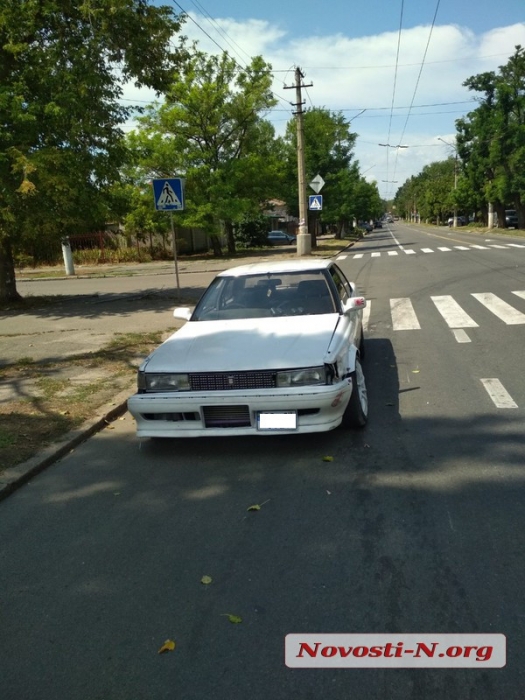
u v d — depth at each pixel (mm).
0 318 13508
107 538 3803
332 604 2998
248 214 34062
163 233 34188
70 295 17688
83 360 8578
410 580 3154
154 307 13969
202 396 4762
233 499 4230
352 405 5172
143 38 14711
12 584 3350
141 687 2535
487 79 49875
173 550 3607
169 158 30062
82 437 5617
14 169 12523
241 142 32781
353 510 3953
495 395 6168
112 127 15023
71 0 14008
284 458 4883
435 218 115625
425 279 17078
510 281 15250
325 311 5977
